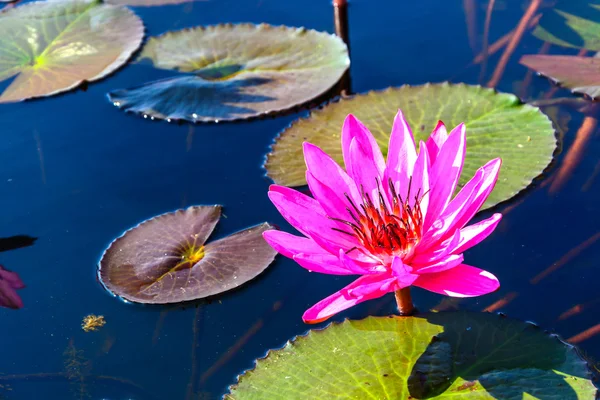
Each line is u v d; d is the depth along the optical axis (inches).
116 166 117.8
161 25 166.4
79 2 174.9
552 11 145.8
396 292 78.9
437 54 138.3
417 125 113.9
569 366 69.3
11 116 135.5
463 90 121.5
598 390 66.3
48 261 97.7
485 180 72.5
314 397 69.6
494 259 88.7
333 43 144.2
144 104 133.9
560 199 97.2
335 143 113.4
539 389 66.9
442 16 152.4
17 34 164.4
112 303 89.5
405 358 72.9
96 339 84.2
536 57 131.0
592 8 143.9
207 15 168.4
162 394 75.8
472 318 77.5
